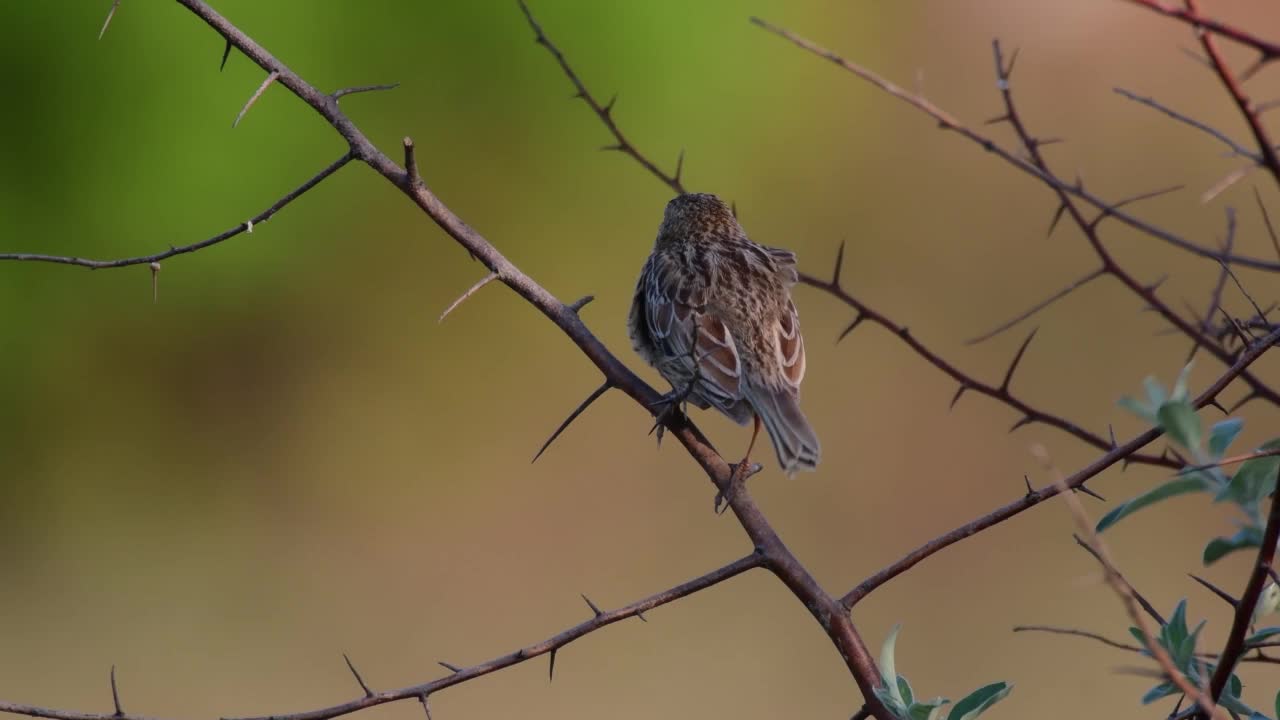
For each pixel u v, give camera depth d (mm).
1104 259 4801
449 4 16188
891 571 4023
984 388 5059
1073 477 3932
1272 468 3383
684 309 6488
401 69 16266
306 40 15664
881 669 3824
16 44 14875
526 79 16672
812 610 4062
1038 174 3125
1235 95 2646
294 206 15953
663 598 4117
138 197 15422
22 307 15555
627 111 17000
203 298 16047
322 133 15953
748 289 6535
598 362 5000
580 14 16594
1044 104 19484
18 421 15820
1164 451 4281
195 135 15375
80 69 15023
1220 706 3408
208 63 15305
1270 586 3525
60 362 15969
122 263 4566
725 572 4156
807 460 6035
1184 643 3461
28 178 15203
